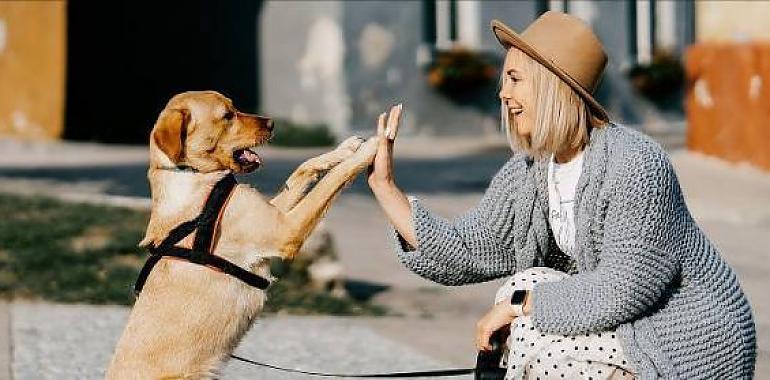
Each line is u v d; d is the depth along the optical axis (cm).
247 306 455
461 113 1983
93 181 1386
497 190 405
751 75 1412
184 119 464
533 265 404
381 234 1084
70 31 2064
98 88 2102
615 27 2083
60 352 673
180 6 2145
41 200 1070
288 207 477
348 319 782
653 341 362
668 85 2111
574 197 378
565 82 373
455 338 726
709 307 366
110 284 840
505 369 390
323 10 1916
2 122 2050
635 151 368
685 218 371
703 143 1518
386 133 421
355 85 1909
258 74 2033
